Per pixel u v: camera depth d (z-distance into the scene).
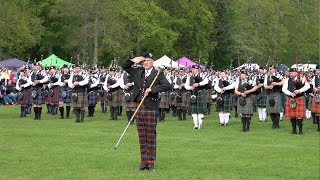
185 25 42.84
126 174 8.00
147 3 40.53
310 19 50.47
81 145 10.89
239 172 8.27
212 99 21.11
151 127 8.33
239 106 14.25
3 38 39.09
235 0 47.47
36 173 8.01
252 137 12.80
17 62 34.75
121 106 18.39
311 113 16.44
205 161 9.18
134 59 8.51
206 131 14.11
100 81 20.45
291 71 13.80
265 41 46.06
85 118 17.91
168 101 17.92
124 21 41.94
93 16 41.06
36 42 43.38
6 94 24.05
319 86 14.79
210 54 47.69
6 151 9.98
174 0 43.72
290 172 8.32
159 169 8.44
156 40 40.78
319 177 7.97
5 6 39.09
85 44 41.28
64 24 47.59
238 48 45.91
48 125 15.03
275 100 15.15
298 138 12.72
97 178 7.69
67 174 7.96
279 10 48.53
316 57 49.78
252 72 19.66
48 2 47.31
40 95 17.14
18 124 15.20
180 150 10.41
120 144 11.09
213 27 46.72
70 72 18.56
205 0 46.59
